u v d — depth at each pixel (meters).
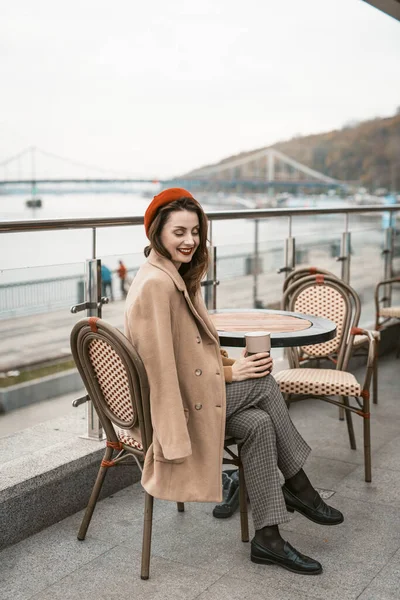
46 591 2.22
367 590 2.23
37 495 2.62
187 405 2.32
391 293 5.91
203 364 2.32
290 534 2.63
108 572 2.34
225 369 2.44
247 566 2.38
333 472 3.28
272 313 3.29
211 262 4.07
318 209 4.83
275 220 4.52
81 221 2.96
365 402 3.14
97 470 2.89
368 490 3.07
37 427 3.20
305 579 2.30
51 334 3.24
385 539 2.60
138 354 2.22
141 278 2.32
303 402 4.41
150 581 2.29
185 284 2.40
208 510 2.85
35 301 3.03
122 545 2.54
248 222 4.30
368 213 5.47
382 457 3.48
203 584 2.27
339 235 5.16
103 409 2.46
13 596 2.19
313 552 2.49
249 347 2.48
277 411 2.48
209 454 2.31
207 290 4.08
